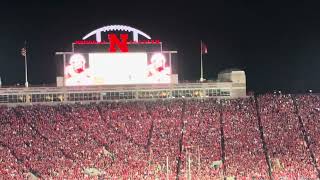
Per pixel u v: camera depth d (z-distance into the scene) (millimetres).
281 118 132500
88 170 112312
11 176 107188
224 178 111312
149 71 138750
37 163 112562
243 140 124062
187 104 137500
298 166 116000
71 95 136750
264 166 115438
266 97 141125
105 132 125188
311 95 141875
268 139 124875
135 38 138500
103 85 137375
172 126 128375
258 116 133250
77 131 124750
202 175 111750
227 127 128625
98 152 118125
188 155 115812
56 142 120250
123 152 118812
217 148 120875
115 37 138000
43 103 135625
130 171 112562
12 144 117875
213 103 138375
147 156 117750
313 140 124750
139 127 127625
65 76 136375
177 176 111312
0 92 134000
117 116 131250
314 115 133375
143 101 138250
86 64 136875
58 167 112000
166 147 121000
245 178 111375
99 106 135250
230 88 141875
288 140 124688
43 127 125062
